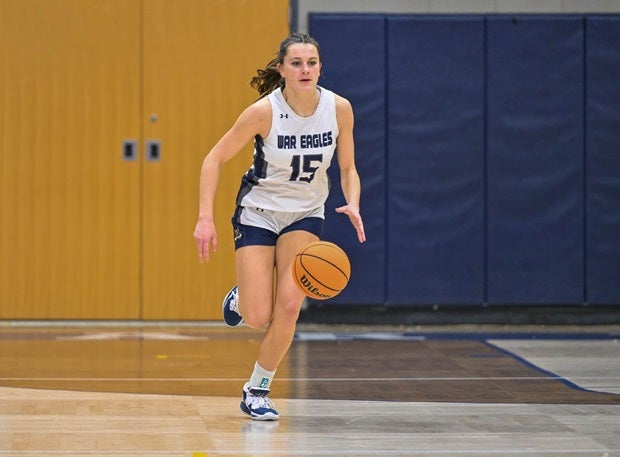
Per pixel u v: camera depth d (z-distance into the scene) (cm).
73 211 1480
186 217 1489
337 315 1505
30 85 1472
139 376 1076
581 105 1505
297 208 809
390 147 1489
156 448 739
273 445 752
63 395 959
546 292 1509
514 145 1502
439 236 1498
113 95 1479
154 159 1484
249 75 1488
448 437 785
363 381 1055
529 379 1074
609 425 836
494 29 1495
